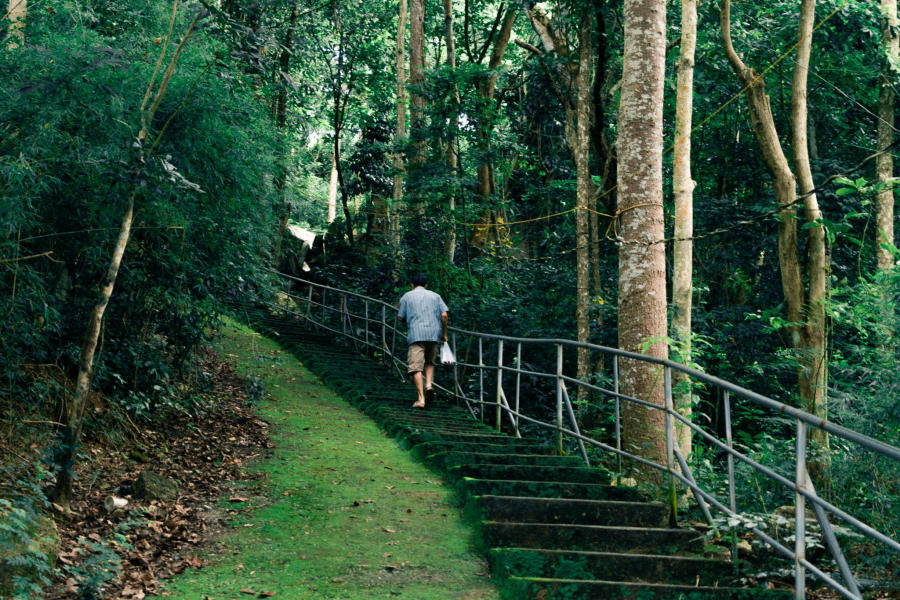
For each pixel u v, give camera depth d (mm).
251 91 8820
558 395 7879
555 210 21906
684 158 9859
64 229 7000
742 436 8727
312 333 15375
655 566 5039
